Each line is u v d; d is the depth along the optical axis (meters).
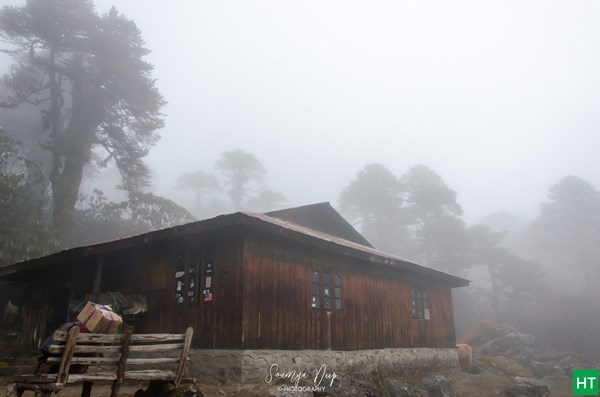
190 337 7.18
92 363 6.13
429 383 14.45
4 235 19.97
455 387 15.51
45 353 6.35
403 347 15.97
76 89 27.38
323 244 12.06
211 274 11.12
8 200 21.86
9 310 20.05
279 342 10.88
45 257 12.64
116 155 28.88
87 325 6.66
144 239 11.15
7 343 16.56
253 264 10.70
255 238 10.97
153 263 12.70
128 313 11.93
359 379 12.27
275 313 10.97
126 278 13.34
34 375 5.79
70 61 28.89
